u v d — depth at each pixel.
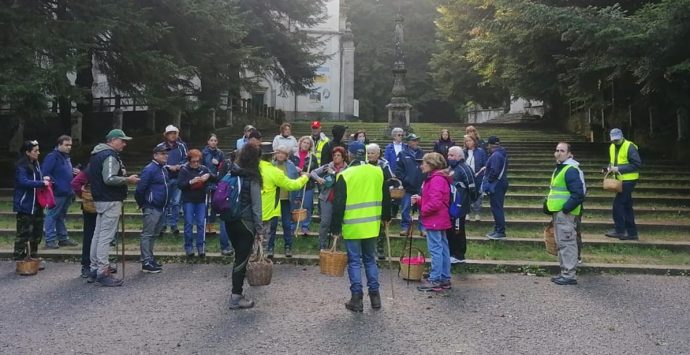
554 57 15.27
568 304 6.14
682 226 9.84
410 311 5.83
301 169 9.24
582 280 7.29
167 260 8.21
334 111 39.28
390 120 20.25
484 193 9.98
